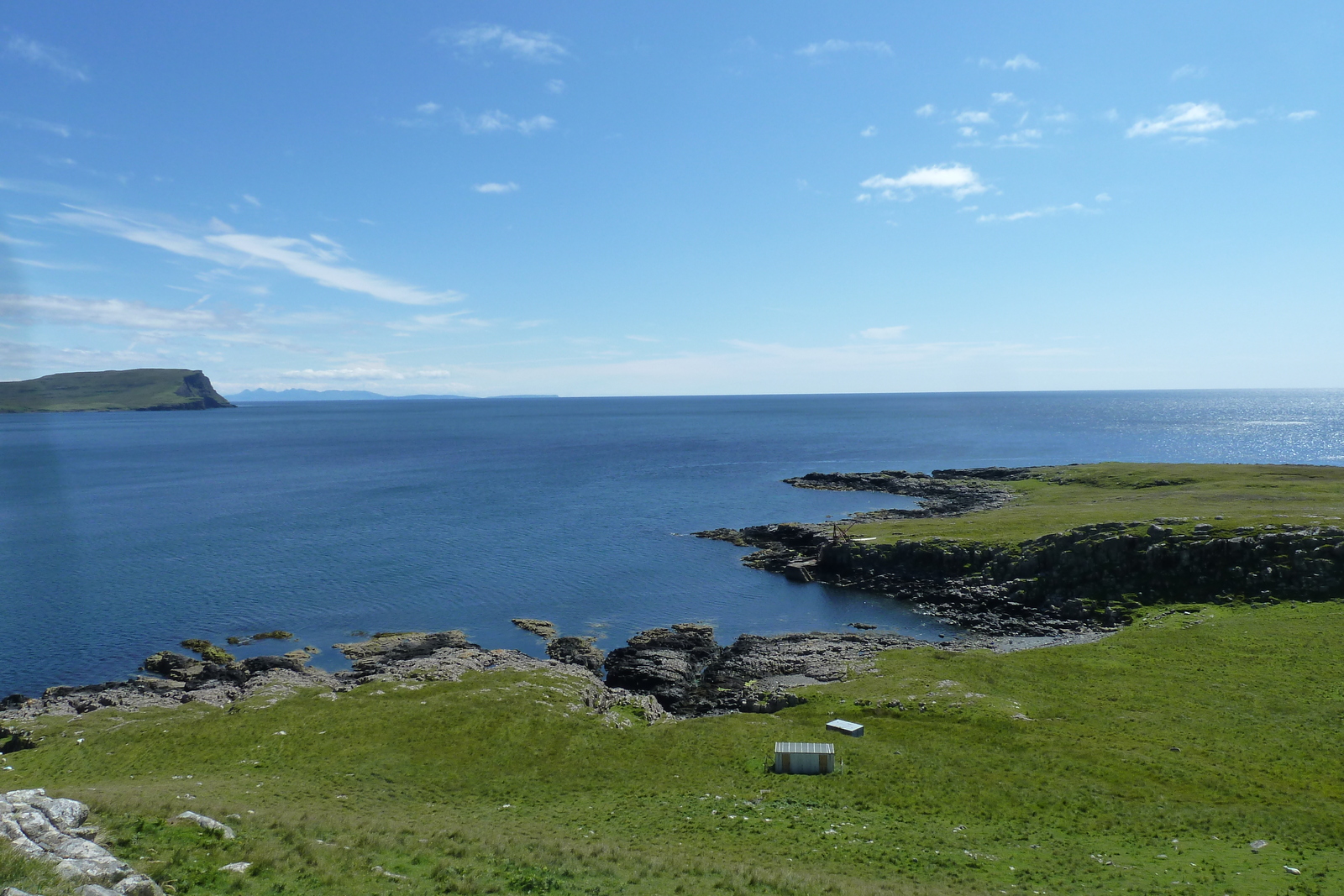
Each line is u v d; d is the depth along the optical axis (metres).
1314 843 35.34
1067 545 95.25
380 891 25.83
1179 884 31.53
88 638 84.81
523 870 30.08
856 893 29.25
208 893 23.61
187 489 191.25
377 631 88.19
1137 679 61.38
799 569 109.00
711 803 43.44
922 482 181.25
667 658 78.56
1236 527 89.56
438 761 50.59
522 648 83.31
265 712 58.31
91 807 29.56
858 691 62.97
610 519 150.75
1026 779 44.72
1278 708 52.75
